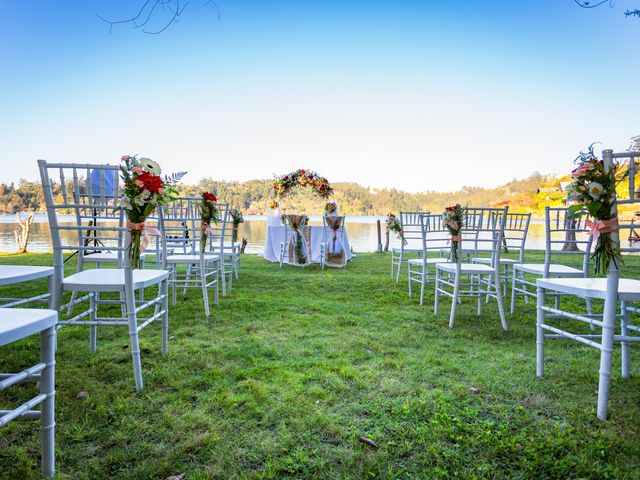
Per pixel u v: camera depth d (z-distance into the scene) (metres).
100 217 2.72
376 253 10.18
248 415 1.63
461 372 2.14
